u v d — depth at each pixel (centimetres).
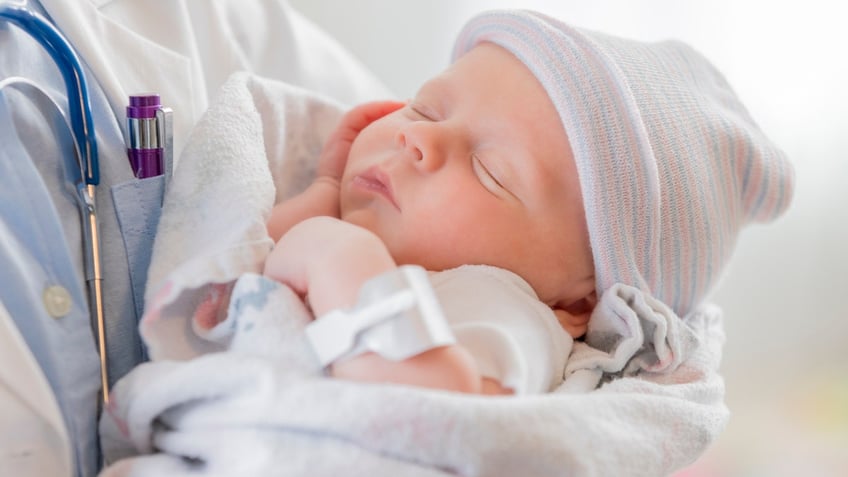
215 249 80
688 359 92
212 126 89
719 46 151
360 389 64
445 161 90
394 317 67
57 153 79
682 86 98
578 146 87
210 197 85
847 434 150
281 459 62
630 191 88
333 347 69
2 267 70
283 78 126
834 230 156
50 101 79
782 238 156
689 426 81
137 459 70
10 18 75
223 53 115
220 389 67
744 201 103
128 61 95
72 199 80
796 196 155
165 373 70
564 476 66
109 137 85
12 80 74
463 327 75
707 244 95
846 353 157
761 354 157
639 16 150
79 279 77
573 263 92
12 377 65
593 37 96
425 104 98
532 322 84
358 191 94
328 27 147
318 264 75
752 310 158
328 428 63
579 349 92
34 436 67
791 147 154
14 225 73
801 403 155
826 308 158
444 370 67
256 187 85
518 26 96
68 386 72
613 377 91
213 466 66
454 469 64
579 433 68
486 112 91
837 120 153
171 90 98
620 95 89
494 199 88
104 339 78
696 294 98
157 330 76
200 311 78
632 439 74
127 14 101
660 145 91
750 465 148
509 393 73
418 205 89
